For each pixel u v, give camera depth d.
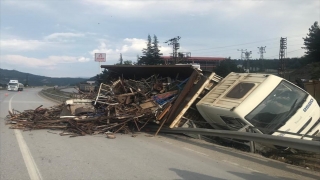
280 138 6.34
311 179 5.52
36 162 6.56
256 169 6.16
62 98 25.67
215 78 11.01
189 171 5.99
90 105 12.17
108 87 12.48
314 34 74.81
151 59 81.56
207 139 10.30
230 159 7.03
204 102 10.15
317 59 72.94
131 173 5.82
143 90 11.84
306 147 5.75
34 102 27.72
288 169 6.19
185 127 10.30
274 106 8.95
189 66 10.68
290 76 63.91
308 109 9.49
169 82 12.40
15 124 11.91
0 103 25.56
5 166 6.22
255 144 8.12
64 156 7.15
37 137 9.66
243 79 9.98
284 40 67.12
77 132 10.44
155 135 10.55
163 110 10.63
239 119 8.69
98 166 6.30
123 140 9.48
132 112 10.80
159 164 6.52
